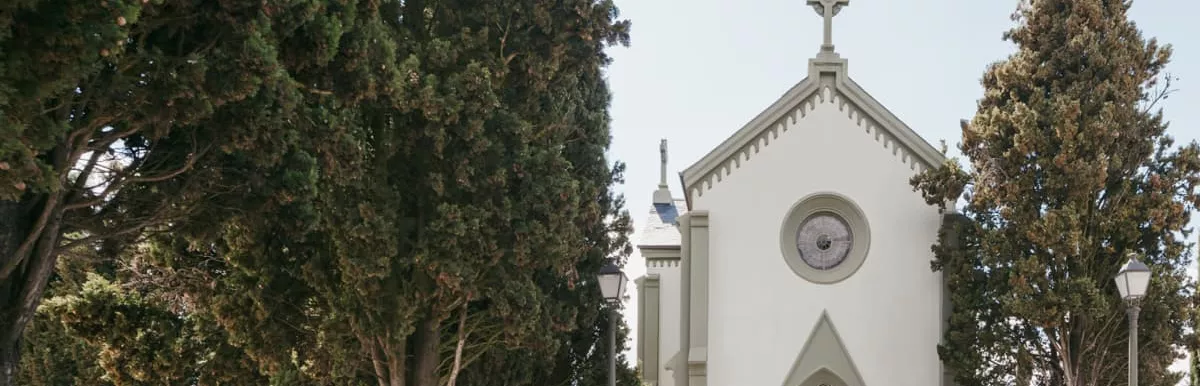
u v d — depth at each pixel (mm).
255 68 14195
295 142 16891
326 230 20688
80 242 16141
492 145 20359
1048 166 25562
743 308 28672
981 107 27844
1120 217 25672
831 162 29000
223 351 23594
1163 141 26547
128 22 12422
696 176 29109
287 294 22094
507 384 25250
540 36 21203
